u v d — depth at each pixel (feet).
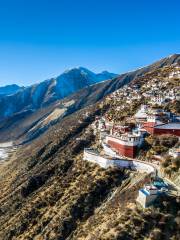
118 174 402.31
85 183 418.72
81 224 368.27
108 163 420.77
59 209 405.18
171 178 339.98
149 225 281.33
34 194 490.49
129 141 439.63
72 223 374.43
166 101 652.89
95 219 345.51
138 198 309.42
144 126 502.79
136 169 400.88
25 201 493.77
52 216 402.52
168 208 289.33
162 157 395.34
